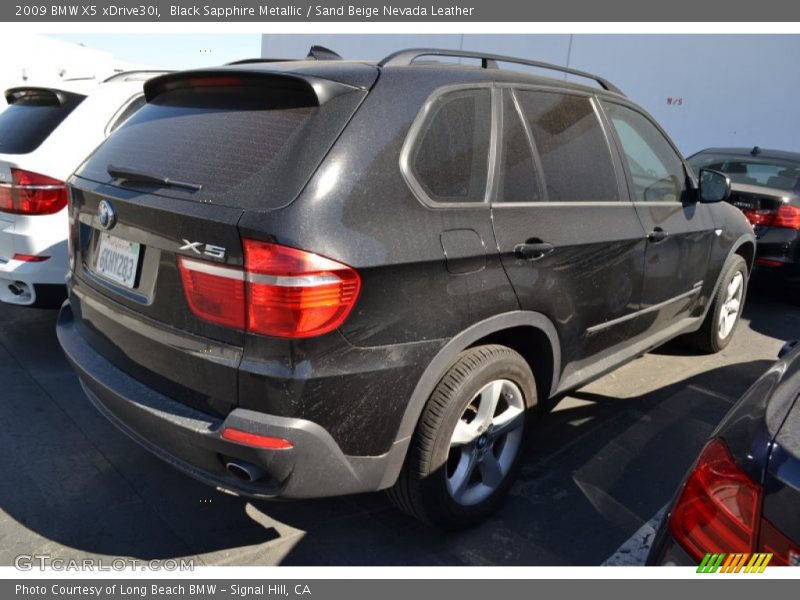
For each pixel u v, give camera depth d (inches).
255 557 93.6
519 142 101.3
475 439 96.9
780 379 65.4
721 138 399.9
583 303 110.1
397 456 86.4
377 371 79.9
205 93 94.4
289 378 74.1
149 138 93.4
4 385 138.7
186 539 96.6
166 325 83.0
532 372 107.6
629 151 128.3
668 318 145.6
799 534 49.2
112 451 117.6
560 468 119.3
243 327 75.0
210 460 80.4
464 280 87.4
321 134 79.0
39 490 105.3
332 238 74.4
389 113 84.4
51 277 143.3
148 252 85.1
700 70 401.4
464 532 100.7
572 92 116.0
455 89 93.1
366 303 77.2
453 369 90.1
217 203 76.6
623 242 116.8
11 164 139.0
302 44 610.2
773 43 372.5
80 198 99.0
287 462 76.3
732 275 171.2
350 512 104.9
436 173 87.8
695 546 56.3
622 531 102.5
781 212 216.8
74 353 99.0
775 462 52.8
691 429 135.9
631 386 156.4
